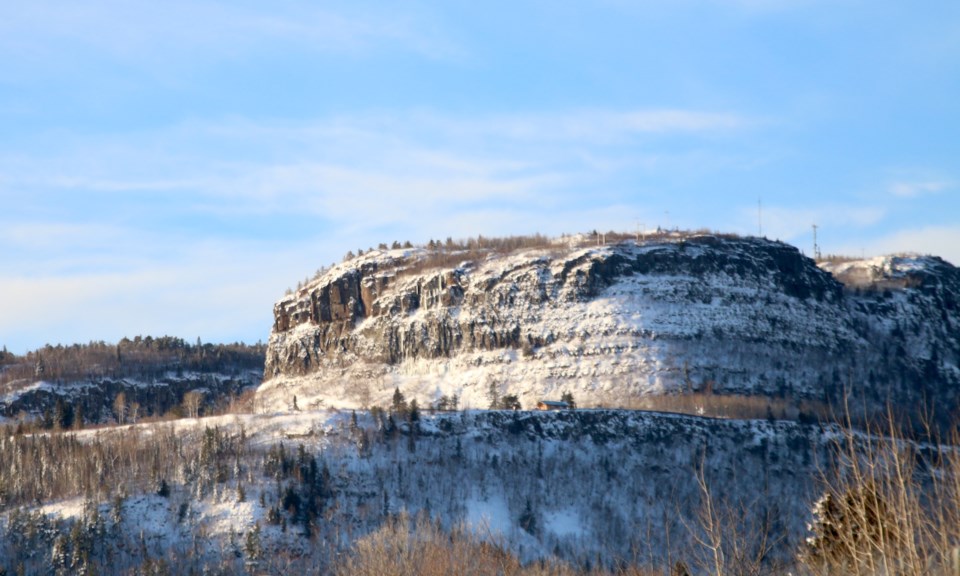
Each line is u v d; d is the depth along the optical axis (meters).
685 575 84.19
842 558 73.56
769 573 79.25
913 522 67.06
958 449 69.50
